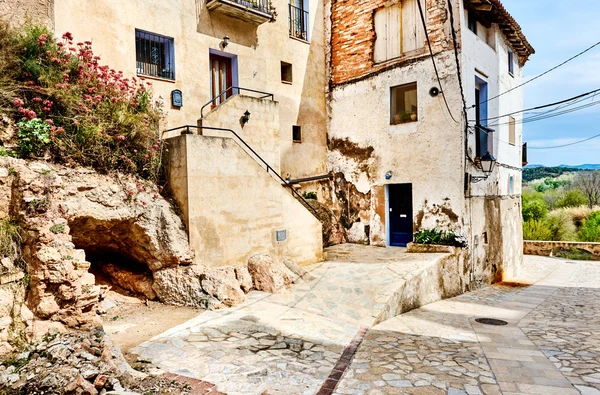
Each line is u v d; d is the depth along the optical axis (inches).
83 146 276.8
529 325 326.0
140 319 268.2
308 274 380.5
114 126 298.5
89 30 342.6
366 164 546.6
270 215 370.9
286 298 325.1
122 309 289.9
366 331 279.7
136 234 302.7
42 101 271.3
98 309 214.2
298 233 405.4
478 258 509.0
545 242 914.7
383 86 525.0
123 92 317.4
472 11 500.1
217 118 372.2
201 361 205.8
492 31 570.6
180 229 305.1
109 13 356.5
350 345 249.3
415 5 496.7
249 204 350.9
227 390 177.5
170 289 301.9
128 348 217.5
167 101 397.4
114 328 249.0
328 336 259.8
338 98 578.6
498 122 586.2
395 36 518.9
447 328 310.0
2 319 176.1
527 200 1284.4
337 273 386.0
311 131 567.8
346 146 569.6
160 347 220.2
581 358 237.3
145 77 379.9
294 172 538.6
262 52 493.7
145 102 333.1
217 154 325.4
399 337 276.1
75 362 166.9
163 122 378.3
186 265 305.0
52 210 211.3
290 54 535.5
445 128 467.5
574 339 280.7
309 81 566.3
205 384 181.2
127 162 299.7
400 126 508.7
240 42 467.2
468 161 469.1
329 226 546.0
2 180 205.9
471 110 483.2
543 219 1092.5
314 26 575.5
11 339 173.3
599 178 1688.0
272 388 183.0
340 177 577.0
